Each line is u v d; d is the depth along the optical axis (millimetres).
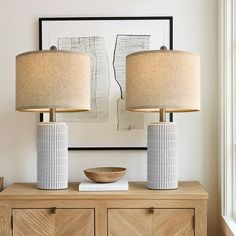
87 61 1974
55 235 1894
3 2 2363
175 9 2350
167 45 2328
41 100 1864
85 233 1897
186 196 1878
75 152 2355
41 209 1897
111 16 2355
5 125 2361
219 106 2271
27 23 2361
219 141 2271
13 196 1889
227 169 2139
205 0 2344
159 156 1979
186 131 2342
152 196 1883
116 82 2342
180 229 1886
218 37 2316
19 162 2359
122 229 1893
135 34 2336
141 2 2355
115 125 2342
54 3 2359
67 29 2346
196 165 2336
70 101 1885
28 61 1887
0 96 2361
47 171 1991
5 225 1894
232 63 2143
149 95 1875
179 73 1870
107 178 2002
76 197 1885
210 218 2324
